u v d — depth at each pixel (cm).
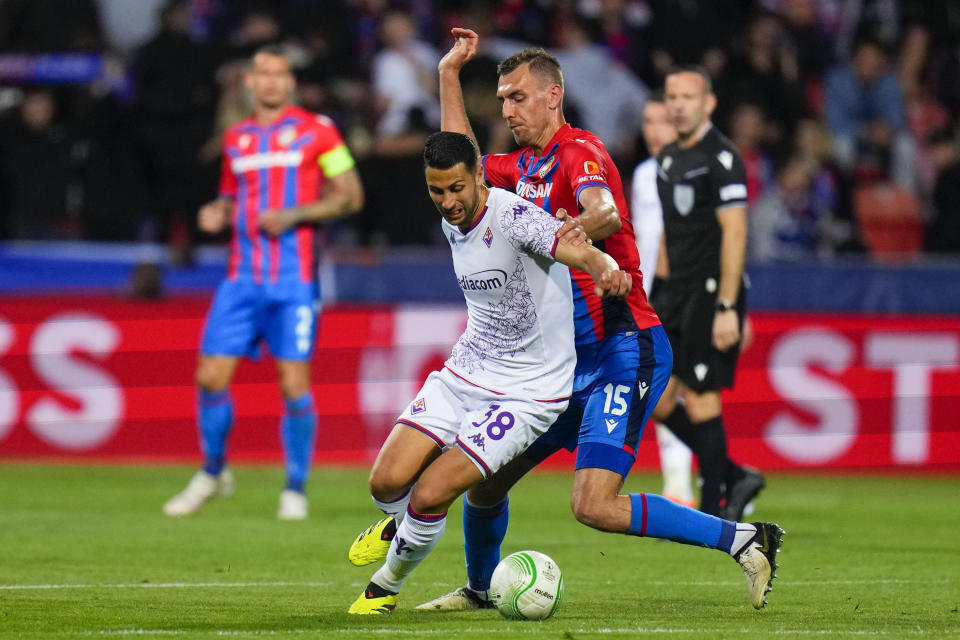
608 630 1566
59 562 2234
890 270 3903
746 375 3866
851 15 5416
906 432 3891
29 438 3841
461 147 1573
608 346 1719
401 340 3881
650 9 5184
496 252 1609
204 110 4656
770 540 1720
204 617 1672
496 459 1630
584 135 1748
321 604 1811
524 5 5078
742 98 4891
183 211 4541
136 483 3478
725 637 1527
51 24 4953
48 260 4050
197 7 5122
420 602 1866
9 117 4603
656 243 2762
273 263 2969
